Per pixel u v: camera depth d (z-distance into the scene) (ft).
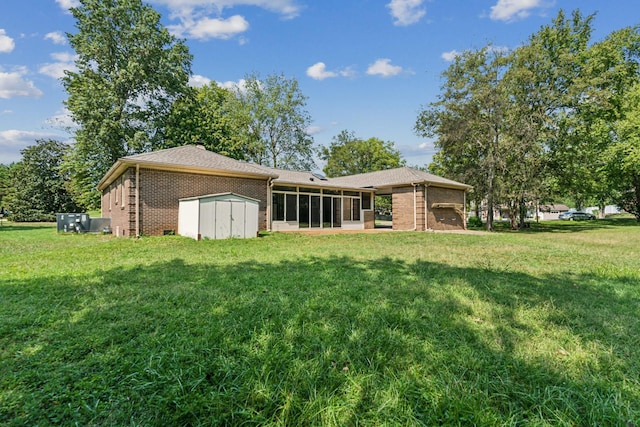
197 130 83.20
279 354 7.96
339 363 7.70
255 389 6.43
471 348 8.57
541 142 69.26
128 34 71.00
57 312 11.03
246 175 46.68
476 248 32.09
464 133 70.13
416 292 14.19
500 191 68.90
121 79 69.26
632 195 100.37
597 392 6.57
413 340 8.97
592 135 77.00
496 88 66.08
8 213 120.98
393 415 5.79
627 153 72.08
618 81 75.66
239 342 8.68
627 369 7.54
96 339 8.79
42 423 5.49
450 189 67.56
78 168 72.49
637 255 27.25
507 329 10.02
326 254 26.37
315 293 13.82
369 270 19.42
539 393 6.50
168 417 5.70
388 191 70.23
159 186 39.52
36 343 8.59
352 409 5.94
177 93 78.95
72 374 7.01
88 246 30.19
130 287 14.58
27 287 14.37
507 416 5.84
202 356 7.83
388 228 70.95
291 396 6.18
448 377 7.07
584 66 70.13
